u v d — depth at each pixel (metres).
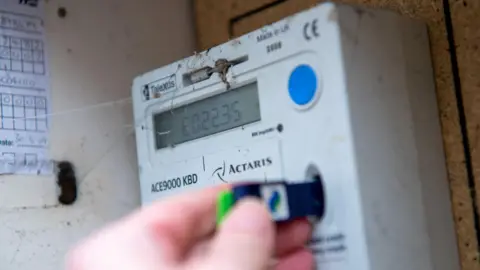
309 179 0.62
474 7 0.67
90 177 0.80
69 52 0.81
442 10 0.69
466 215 0.66
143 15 0.89
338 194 0.59
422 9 0.71
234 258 0.43
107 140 0.83
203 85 0.73
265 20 0.87
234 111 0.70
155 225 0.47
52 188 0.77
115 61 0.85
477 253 0.65
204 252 0.49
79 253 0.45
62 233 0.77
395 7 0.73
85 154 0.80
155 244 0.45
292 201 0.59
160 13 0.91
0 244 0.72
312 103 0.62
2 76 0.75
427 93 0.67
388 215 0.60
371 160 0.60
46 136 0.77
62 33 0.81
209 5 0.94
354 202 0.58
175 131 0.76
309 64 0.62
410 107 0.65
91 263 0.44
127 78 0.86
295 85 0.63
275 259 0.59
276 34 0.65
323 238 0.60
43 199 0.76
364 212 0.58
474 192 0.66
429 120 0.67
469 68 0.67
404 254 0.60
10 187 0.74
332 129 0.60
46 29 0.80
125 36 0.87
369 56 0.62
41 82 0.78
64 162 0.78
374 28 0.63
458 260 0.66
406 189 0.62
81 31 0.83
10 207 0.74
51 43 0.80
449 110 0.68
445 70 0.68
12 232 0.73
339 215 0.59
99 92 0.83
